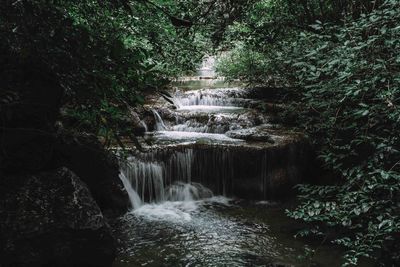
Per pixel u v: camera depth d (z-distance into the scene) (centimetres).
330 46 461
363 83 373
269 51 800
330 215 388
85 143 571
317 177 762
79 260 405
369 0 636
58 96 394
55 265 395
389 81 372
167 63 656
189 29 577
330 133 550
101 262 415
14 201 396
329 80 474
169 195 718
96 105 244
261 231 586
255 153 729
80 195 425
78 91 232
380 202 352
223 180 748
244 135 805
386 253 371
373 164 396
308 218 398
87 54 217
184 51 648
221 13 591
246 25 669
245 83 1177
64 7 307
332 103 488
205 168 746
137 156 691
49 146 436
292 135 780
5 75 330
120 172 664
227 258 502
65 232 395
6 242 374
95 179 593
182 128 904
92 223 410
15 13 212
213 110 998
